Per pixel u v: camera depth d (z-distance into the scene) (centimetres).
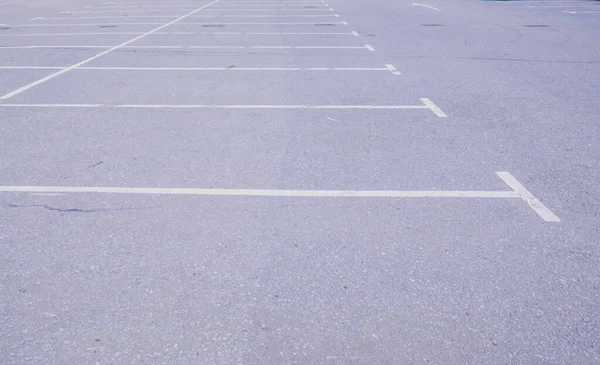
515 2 2583
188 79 993
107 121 743
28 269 406
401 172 570
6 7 2573
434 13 2123
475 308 363
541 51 1280
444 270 403
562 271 401
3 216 482
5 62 1173
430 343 332
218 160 602
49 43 1433
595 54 1235
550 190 529
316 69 1080
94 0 3031
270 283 389
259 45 1367
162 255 422
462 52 1273
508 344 331
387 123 734
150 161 600
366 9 2283
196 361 319
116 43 1421
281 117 759
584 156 615
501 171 574
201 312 360
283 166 585
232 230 457
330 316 356
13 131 703
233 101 842
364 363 317
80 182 548
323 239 443
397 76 1019
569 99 859
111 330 344
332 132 695
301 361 319
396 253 424
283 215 482
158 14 2172
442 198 513
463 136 682
